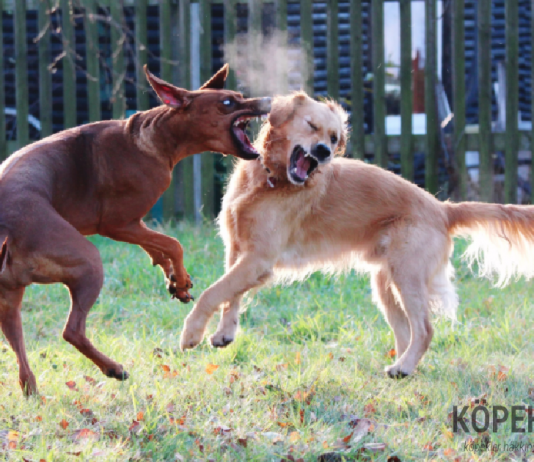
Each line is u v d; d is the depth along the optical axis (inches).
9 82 451.2
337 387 189.0
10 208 159.0
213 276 297.1
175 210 386.6
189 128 185.3
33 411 162.6
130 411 167.3
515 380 194.9
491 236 233.5
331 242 227.0
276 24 375.2
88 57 377.1
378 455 146.9
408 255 217.5
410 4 359.9
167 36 373.7
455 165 372.8
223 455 144.3
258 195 213.5
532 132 366.3
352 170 227.9
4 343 223.3
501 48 487.2
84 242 163.6
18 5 378.0
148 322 253.0
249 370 204.4
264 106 186.2
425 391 188.4
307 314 265.6
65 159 174.4
